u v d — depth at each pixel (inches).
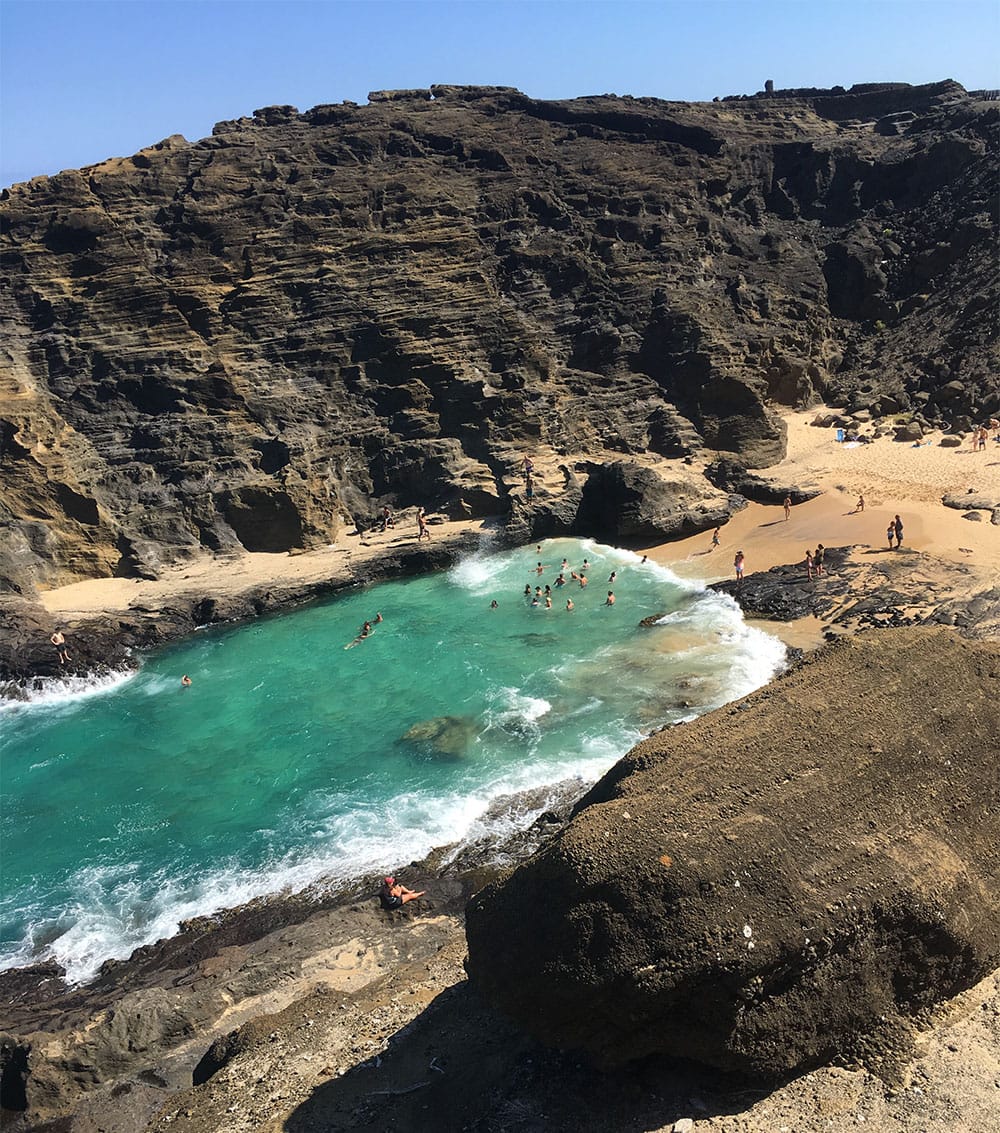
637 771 671.8
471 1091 615.2
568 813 1098.7
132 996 862.5
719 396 2213.3
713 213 2778.1
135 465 2033.7
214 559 2001.7
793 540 1782.7
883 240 2719.0
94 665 1654.8
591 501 2022.6
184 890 1067.9
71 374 2127.2
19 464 1916.8
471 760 1238.9
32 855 1164.5
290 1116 631.8
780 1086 569.6
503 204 2551.7
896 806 649.6
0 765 1396.4
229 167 2426.2
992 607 1357.0
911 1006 605.0
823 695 711.7
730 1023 549.0
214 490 2023.9
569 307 2416.3
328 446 2150.6
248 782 1268.5
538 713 1337.4
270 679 1571.1
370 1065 671.8
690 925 551.2
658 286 2459.4
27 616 1752.0
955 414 2180.1
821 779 647.1
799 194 2930.6
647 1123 561.0
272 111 2805.1
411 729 1342.3
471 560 1994.3
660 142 2856.8
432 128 2751.0
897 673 729.6
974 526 1659.7
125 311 2185.0
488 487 2095.2
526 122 2910.9
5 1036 828.0
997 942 633.0
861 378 2503.7
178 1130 650.2
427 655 1581.0
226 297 2247.8
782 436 2210.9
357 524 2138.3
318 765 1284.4
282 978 883.4
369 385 2224.4
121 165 2437.3
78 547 1940.2
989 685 730.8
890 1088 558.3
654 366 2338.8
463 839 1085.8
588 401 2276.1
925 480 1916.8
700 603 1630.2
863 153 2888.8
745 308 2498.8
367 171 2519.7
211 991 867.4
